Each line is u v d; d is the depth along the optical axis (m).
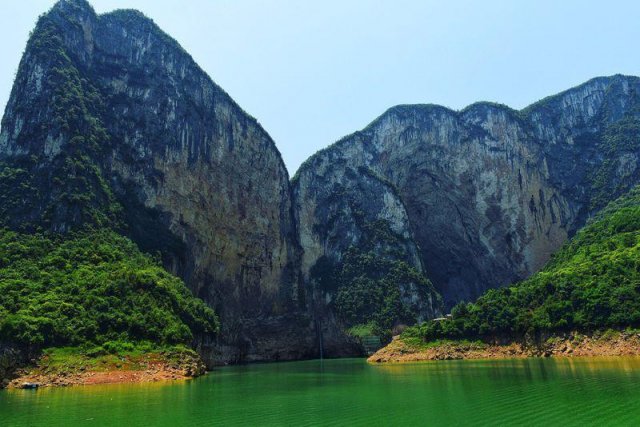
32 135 87.19
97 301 61.88
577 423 25.14
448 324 83.00
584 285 72.94
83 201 82.12
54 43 97.81
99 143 97.56
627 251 77.56
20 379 49.53
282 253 139.62
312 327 137.25
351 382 50.56
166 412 32.72
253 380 56.66
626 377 40.88
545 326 72.19
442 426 25.80
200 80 124.56
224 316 115.44
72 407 35.12
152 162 106.06
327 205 153.88
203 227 114.06
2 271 64.62
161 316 65.88
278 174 145.50
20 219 77.31
